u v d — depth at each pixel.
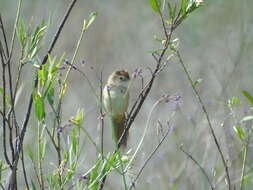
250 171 9.41
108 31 20.34
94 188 6.33
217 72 13.81
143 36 19.73
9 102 6.57
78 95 17.03
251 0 16.70
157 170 11.41
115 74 9.03
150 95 16.08
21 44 6.59
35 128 10.76
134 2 20.66
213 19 18.06
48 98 6.41
